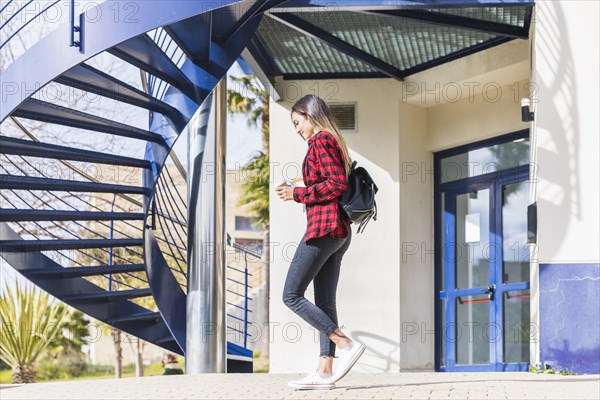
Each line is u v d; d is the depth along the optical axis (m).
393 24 7.74
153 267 8.94
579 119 6.54
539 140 6.62
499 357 8.70
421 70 8.91
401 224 9.04
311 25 7.82
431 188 9.41
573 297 6.41
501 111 8.60
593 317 6.36
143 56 7.12
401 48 8.42
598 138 6.48
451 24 7.43
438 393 4.59
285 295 4.69
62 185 7.68
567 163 6.53
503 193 8.78
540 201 6.57
